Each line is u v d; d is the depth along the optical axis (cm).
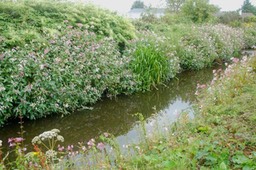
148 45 854
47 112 557
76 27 753
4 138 472
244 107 399
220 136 319
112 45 752
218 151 287
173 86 825
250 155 278
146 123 520
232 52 1310
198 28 1327
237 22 2227
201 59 1073
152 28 1231
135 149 352
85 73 635
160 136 375
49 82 550
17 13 674
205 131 353
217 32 1334
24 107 520
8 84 518
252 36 1839
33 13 710
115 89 707
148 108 642
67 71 592
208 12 1923
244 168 254
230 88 507
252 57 712
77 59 631
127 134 492
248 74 560
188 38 1172
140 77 756
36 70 546
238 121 361
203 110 438
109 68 687
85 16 808
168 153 304
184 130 380
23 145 449
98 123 552
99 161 326
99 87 660
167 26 1367
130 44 838
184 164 265
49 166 318
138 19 1370
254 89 460
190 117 461
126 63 748
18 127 515
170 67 874
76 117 577
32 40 591
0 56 521
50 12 757
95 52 663
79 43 660
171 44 977
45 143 456
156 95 741
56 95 564
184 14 1939
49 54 591
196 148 295
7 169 359
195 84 847
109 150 371
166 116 548
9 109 517
